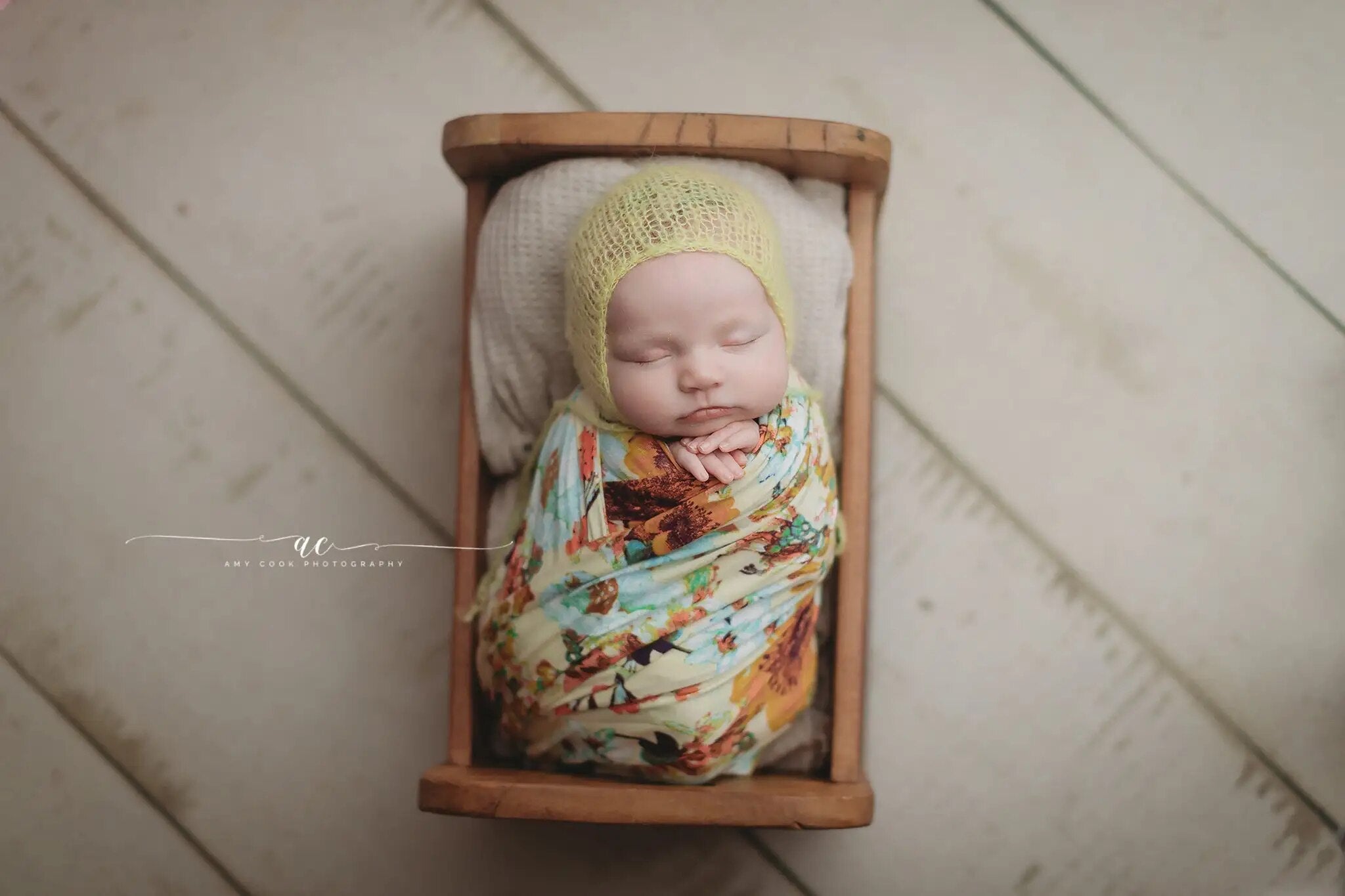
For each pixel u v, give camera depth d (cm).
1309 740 105
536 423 96
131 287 109
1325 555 106
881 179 92
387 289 108
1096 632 107
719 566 84
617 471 84
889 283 108
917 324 108
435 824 105
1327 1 108
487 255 91
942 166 108
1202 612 106
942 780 106
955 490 108
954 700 106
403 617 107
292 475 108
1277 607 106
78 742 107
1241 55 108
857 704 91
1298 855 105
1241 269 108
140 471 108
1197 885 105
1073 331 108
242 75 109
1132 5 108
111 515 108
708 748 85
